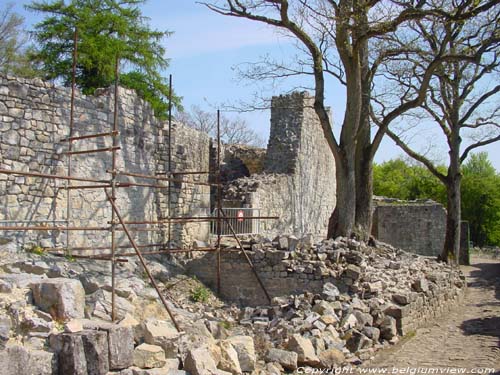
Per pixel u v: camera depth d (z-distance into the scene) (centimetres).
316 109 1820
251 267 1527
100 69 2881
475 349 1052
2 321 640
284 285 1505
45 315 748
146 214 1620
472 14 1473
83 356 611
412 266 1638
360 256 1480
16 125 1232
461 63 2316
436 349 1051
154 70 3269
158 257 1625
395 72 2197
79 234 1381
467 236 3422
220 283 1591
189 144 1866
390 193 6072
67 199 1340
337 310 1143
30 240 1254
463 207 5550
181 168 1770
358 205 1891
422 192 5900
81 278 1192
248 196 2277
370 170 1906
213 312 1394
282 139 2725
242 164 3045
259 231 2297
